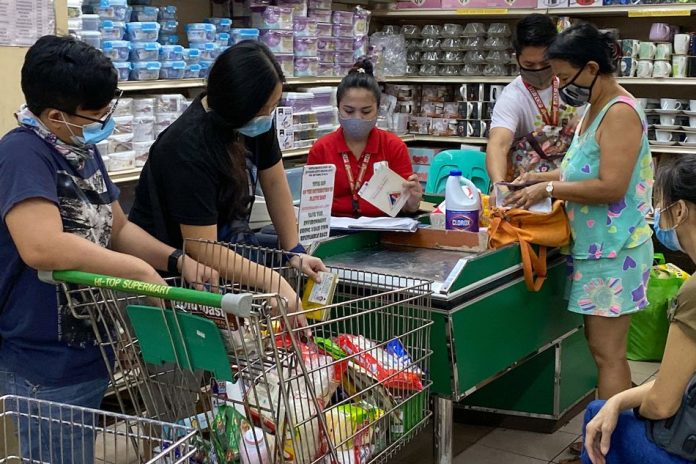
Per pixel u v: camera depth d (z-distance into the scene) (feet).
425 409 7.72
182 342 5.56
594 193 9.59
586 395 12.70
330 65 17.39
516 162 12.48
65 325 6.35
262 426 5.67
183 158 7.45
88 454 6.59
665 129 16.56
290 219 9.21
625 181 9.52
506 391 12.00
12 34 9.64
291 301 6.91
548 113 12.09
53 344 6.39
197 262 7.25
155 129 13.21
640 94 18.53
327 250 10.03
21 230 5.90
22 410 6.45
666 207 7.03
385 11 20.07
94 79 5.98
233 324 5.53
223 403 6.10
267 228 10.76
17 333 6.37
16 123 9.82
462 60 19.27
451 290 8.45
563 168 10.21
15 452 6.74
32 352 6.39
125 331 6.12
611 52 9.57
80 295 6.37
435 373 8.55
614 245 9.82
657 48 16.55
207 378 6.43
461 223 10.53
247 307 5.09
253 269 7.15
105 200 6.75
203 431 6.31
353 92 11.10
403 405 7.25
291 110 15.71
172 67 13.35
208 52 14.14
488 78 18.86
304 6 16.38
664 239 7.54
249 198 8.23
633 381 14.02
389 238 10.94
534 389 11.83
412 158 19.65
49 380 6.39
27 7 9.77
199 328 5.40
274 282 7.07
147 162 7.95
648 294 14.83
